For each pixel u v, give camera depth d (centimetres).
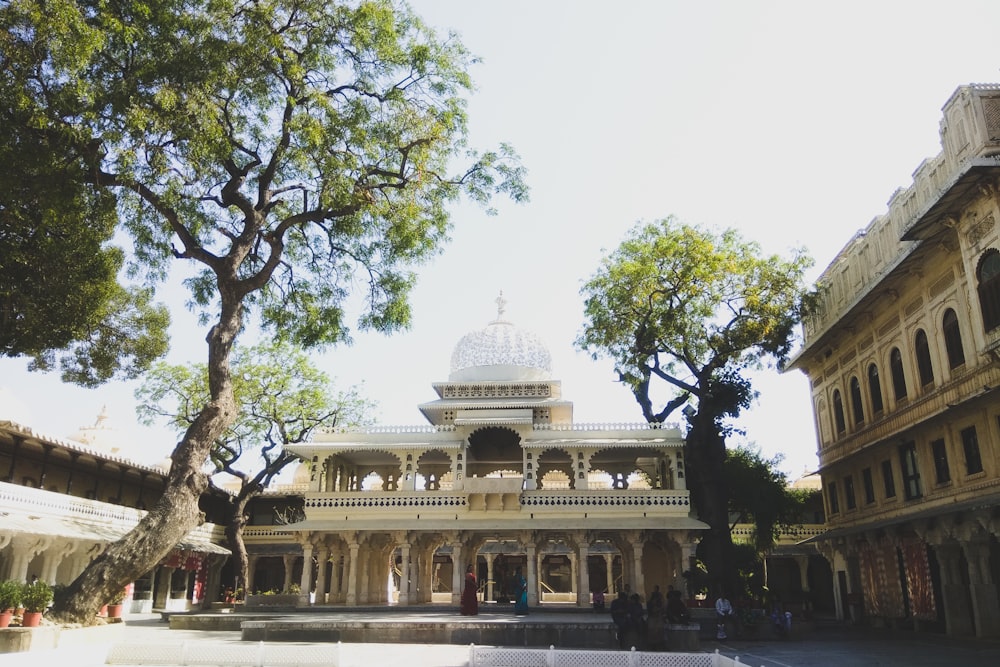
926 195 2309
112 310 2675
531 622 1930
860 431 3047
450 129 2072
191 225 2117
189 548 3453
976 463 2225
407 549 2964
